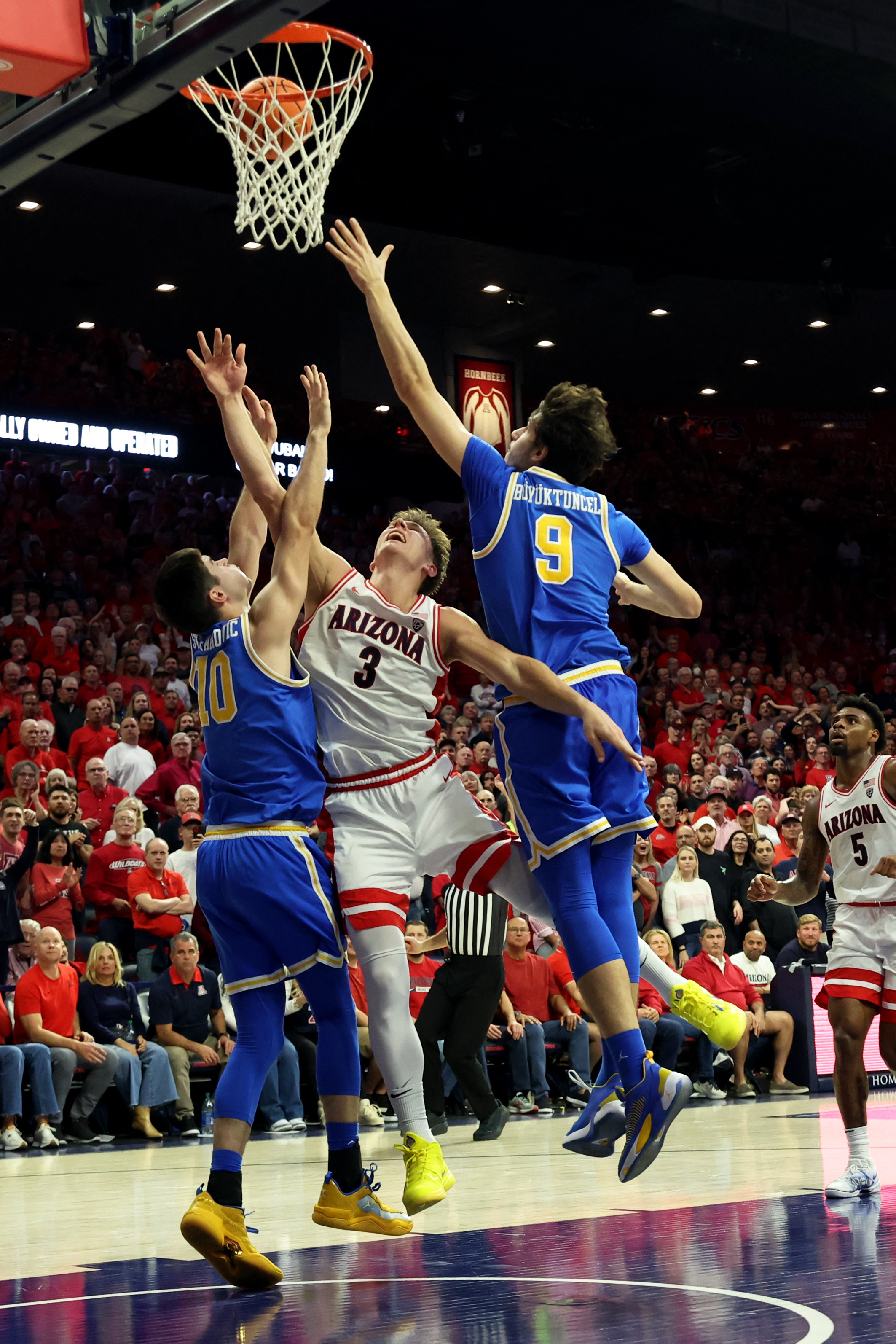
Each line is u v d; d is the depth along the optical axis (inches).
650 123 636.7
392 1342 103.0
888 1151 244.4
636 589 156.9
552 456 141.4
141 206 646.5
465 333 812.0
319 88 230.4
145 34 190.9
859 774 195.8
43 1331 111.6
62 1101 319.6
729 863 437.7
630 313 806.5
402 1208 187.6
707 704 636.1
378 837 140.6
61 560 634.8
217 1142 132.9
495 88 600.4
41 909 357.1
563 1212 178.9
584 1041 383.6
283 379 778.2
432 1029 291.1
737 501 919.7
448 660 143.8
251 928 138.9
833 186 713.0
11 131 209.5
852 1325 102.6
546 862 133.4
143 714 458.9
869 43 610.9
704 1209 174.7
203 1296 127.0
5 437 624.4
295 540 142.9
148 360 725.9
